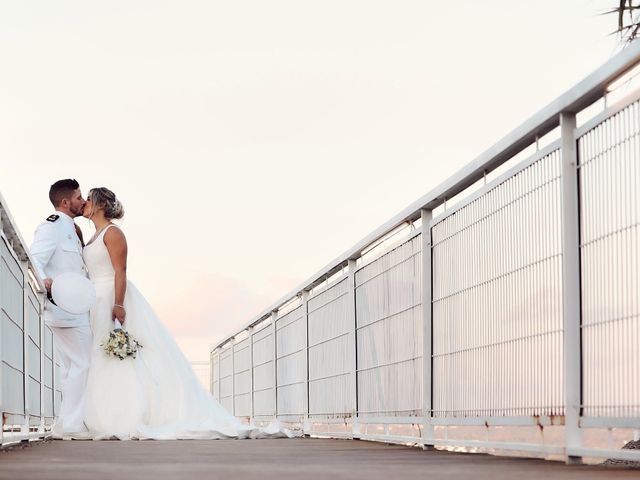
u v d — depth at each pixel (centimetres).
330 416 770
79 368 814
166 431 785
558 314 397
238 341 1287
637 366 344
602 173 374
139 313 834
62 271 824
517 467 374
